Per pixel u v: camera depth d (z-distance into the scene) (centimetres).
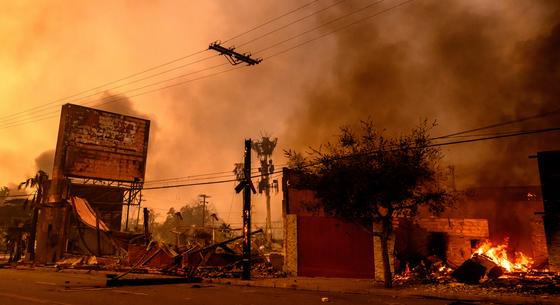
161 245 2798
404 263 2094
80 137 4281
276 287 1777
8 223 6356
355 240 2130
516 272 1939
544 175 1930
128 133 4606
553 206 1886
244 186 2133
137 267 2600
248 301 1201
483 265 1678
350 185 1619
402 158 1627
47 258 3794
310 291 1566
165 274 2416
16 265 3531
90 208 3872
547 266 2189
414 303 1183
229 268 2575
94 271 2694
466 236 2283
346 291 1534
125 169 4497
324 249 2184
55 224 3875
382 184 1578
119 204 4472
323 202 1697
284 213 2339
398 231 2111
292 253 2242
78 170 4197
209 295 1364
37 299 1220
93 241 4172
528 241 2872
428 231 2328
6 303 1132
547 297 1239
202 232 3750
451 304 1166
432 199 1639
